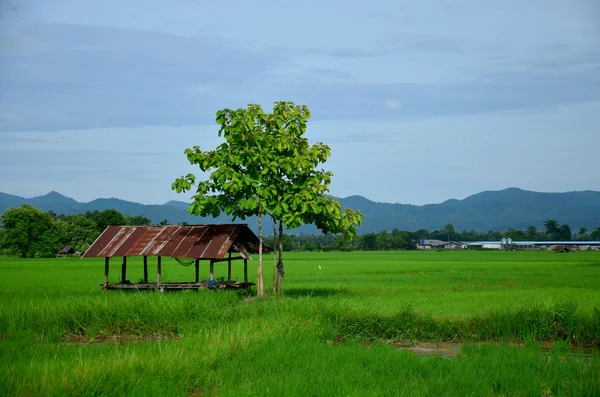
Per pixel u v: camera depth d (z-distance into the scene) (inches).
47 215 4584.2
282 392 416.5
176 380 447.8
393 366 505.0
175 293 864.9
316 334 652.1
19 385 408.8
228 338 569.3
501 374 476.1
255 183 983.0
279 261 1034.1
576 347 642.2
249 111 1005.2
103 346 623.5
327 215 1015.6
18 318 698.8
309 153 1009.5
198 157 1008.9
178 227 1115.3
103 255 1076.5
